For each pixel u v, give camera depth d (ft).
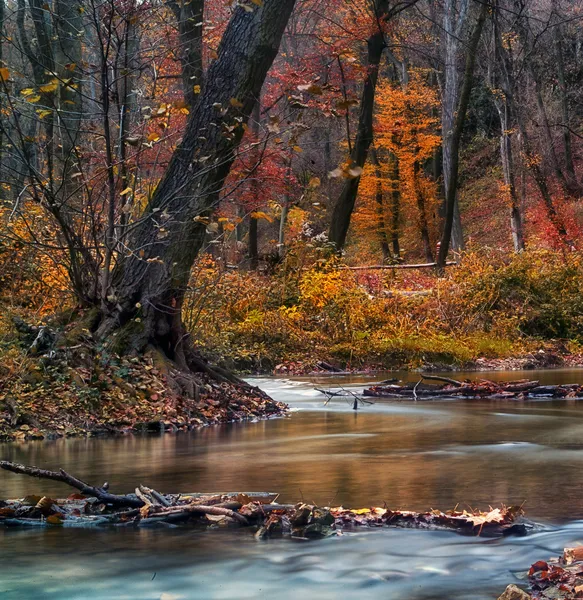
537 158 118.11
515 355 74.90
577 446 26.76
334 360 68.39
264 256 84.17
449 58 115.55
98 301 36.78
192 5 56.75
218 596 12.22
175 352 37.22
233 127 31.94
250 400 38.29
